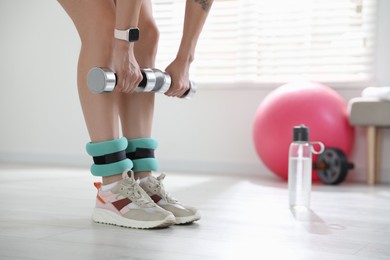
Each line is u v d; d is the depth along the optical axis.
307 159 2.03
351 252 1.28
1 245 1.27
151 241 1.34
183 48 1.57
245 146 3.70
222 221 1.68
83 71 1.50
